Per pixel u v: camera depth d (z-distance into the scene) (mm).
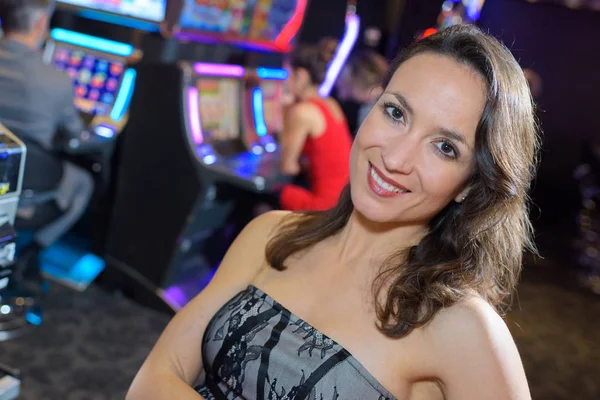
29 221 2900
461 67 1069
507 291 1215
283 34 4055
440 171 1086
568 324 4188
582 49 6887
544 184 7270
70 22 3553
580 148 7117
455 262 1139
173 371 1282
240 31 3621
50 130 3111
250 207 3854
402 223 1218
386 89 1146
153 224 3301
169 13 3107
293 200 3365
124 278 3395
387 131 1105
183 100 3176
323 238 1309
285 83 4207
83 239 3561
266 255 1336
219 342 1251
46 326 2994
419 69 1093
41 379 2609
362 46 5641
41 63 3021
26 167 2717
